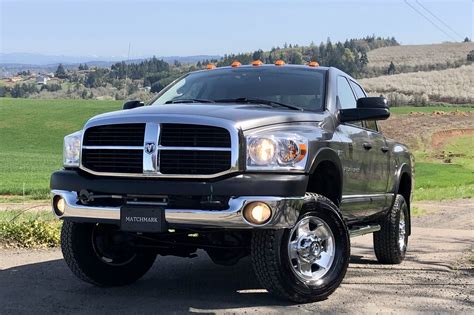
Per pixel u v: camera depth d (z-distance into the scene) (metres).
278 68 7.15
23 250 8.80
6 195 25.31
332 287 5.75
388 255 8.23
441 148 74.88
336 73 7.21
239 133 5.29
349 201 6.66
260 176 5.26
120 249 6.48
